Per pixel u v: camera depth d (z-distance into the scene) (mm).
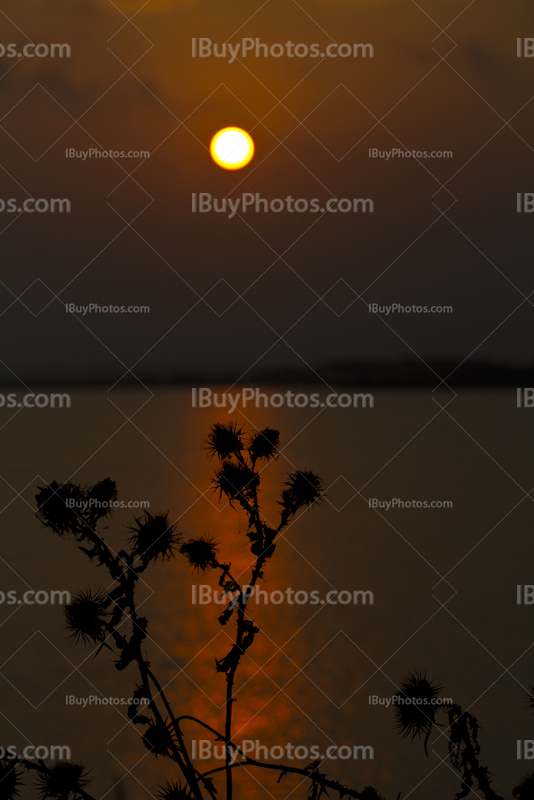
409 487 14039
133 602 1931
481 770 1927
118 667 1930
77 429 25125
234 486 1985
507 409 32781
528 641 5184
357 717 3885
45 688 4375
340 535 9508
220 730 3723
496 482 14680
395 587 6762
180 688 4250
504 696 4129
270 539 1986
